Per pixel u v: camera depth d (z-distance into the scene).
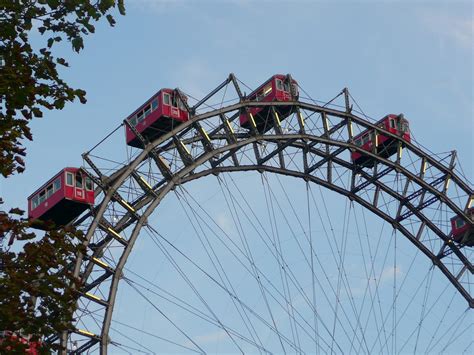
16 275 27.80
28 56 29.45
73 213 84.75
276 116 89.31
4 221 27.98
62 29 29.34
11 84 28.75
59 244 29.08
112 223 80.38
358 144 100.19
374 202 97.62
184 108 87.19
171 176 82.50
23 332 28.47
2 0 29.23
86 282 76.44
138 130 87.19
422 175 99.81
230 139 86.44
